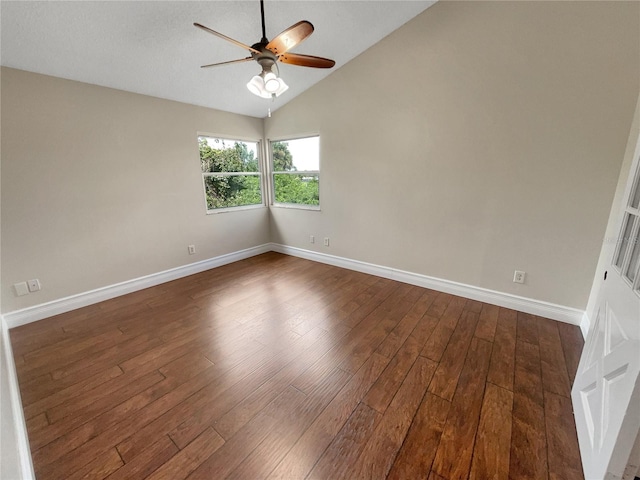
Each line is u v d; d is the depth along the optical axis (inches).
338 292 123.6
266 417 60.7
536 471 49.1
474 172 104.9
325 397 66.1
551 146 89.4
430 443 54.4
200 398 66.1
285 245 181.6
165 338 90.4
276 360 79.4
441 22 101.7
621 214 55.1
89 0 71.3
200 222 148.6
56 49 84.9
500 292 108.2
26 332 94.0
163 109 127.0
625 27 74.7
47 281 103.3
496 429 57.2
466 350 82.8
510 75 92.2
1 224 92.7
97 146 109.6
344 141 137.6
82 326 97.7
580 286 92.7
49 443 55.0
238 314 105.4
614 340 47.9
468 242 111.7
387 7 99.1
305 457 52.1
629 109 77.3
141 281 128.7
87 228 110.7
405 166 121.0
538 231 96.6
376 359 79.4
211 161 151.3
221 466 50.6
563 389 67.6
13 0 66.8
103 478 48.6
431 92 108.6
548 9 83.3
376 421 59.5
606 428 43.5
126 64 98.6
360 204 139.6
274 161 177.2
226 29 92.1
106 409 63.1
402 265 132.4
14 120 91.3
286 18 94.3
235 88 128.8
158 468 50.3
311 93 143.8
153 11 79.1
